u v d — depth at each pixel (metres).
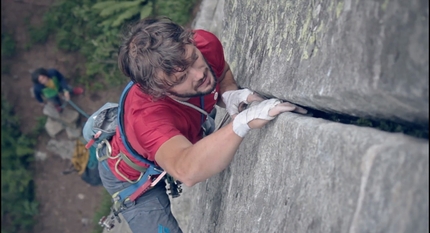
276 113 1.65
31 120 7.36
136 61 1.65
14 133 7.28
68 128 7.07
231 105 2.16
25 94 7.43
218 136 1.65
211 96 2.09
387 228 0.97
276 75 1.79
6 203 7.07
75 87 7.09
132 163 2.23
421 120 1.06
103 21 6.43
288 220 1.42
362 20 1.19
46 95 6.56
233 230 1.98
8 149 7.20
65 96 6.62
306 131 1.41
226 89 2.24
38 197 7.12
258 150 1.88
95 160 5.65
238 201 2.02
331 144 1.24
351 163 1.12
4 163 7.17
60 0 7.27
